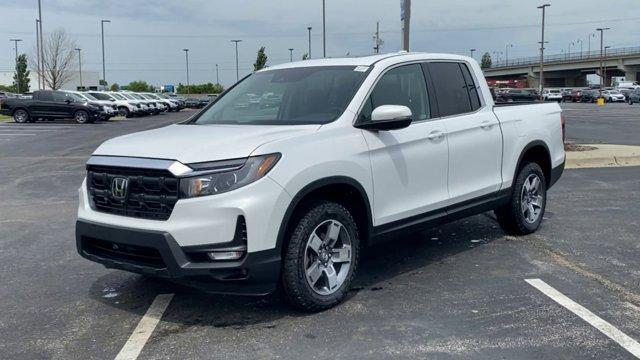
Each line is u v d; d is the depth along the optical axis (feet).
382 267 19.54
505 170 21.33
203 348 13.65
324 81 17.92
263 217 13.85
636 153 43.14
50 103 108.47
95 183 15.52
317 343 13.80
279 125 16.34
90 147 61.98
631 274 18.43
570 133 67.72
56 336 14.49
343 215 15.76
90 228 15.14
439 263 19.84
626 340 13.75
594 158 41.63
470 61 21.12
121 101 132.98
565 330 14.33
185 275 13.73
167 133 16.42
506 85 360.89
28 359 13.26
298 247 14.76
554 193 31.50
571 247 21.48
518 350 13.30
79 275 19.22
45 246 22.90
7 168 45.93
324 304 15.53
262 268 13.99
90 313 15.93
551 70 383.86
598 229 23.98
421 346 13.56
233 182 13.75
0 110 110.42
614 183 34.17
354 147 15.97
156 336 14.37
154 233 13.84
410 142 17.54
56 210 29.84
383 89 17.66
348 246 16.06
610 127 77.77
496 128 20.79
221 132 15.72
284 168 14.32
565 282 17.72
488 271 18.88
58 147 62.34
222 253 13.82
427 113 18.80
